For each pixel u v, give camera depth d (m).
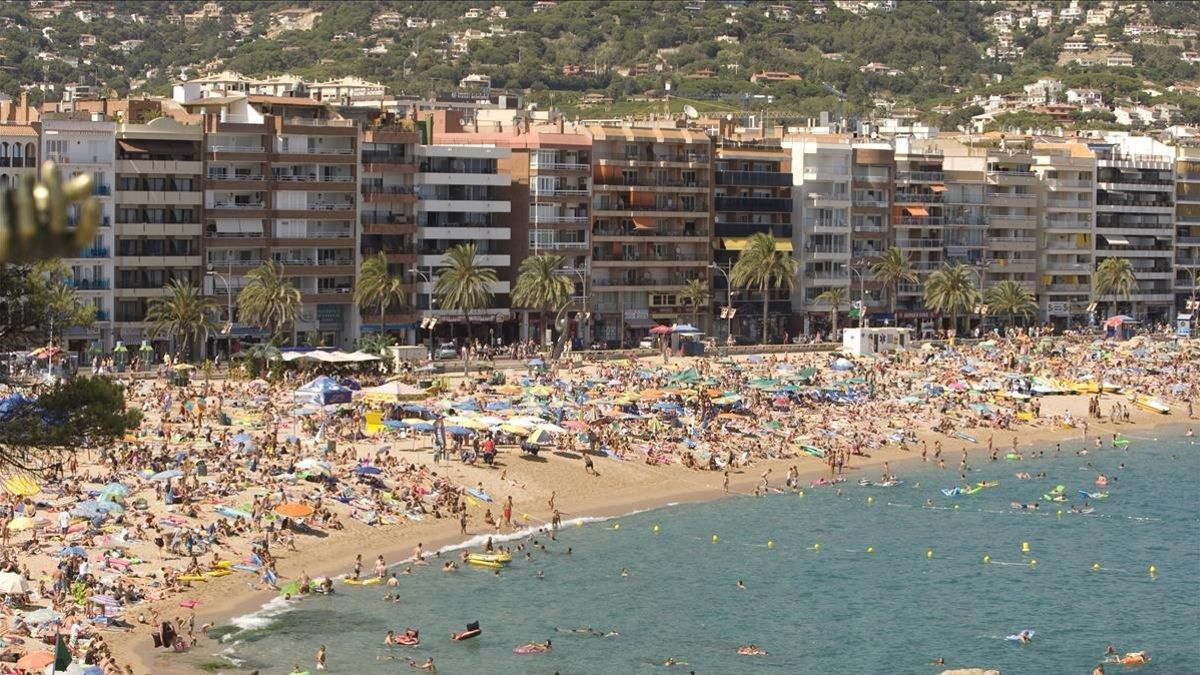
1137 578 165.75
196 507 158.25
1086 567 170.12
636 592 151.38
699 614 144.88
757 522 186.50
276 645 128.00
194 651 125.06
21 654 115.75
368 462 185.62
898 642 139.00
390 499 174.38
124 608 132.62
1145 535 187.38
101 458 169.25
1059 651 138.25
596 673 125.69
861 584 159.12
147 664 121.12
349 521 166.00
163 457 172.50
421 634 133.38
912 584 160.00
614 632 137.62
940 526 188.50
